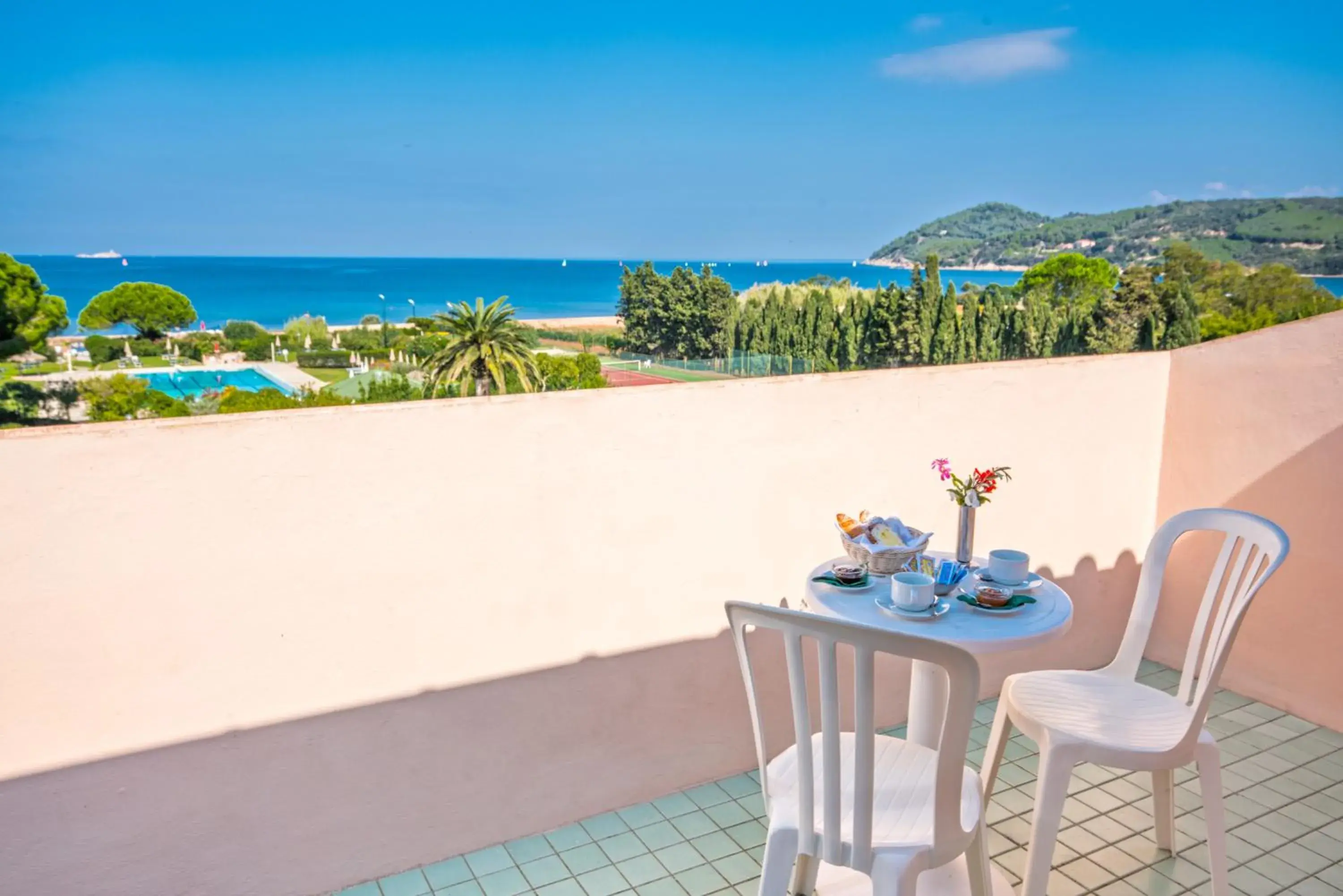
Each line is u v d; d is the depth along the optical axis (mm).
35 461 1653
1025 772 2525
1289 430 2781
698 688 2406
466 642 2088
